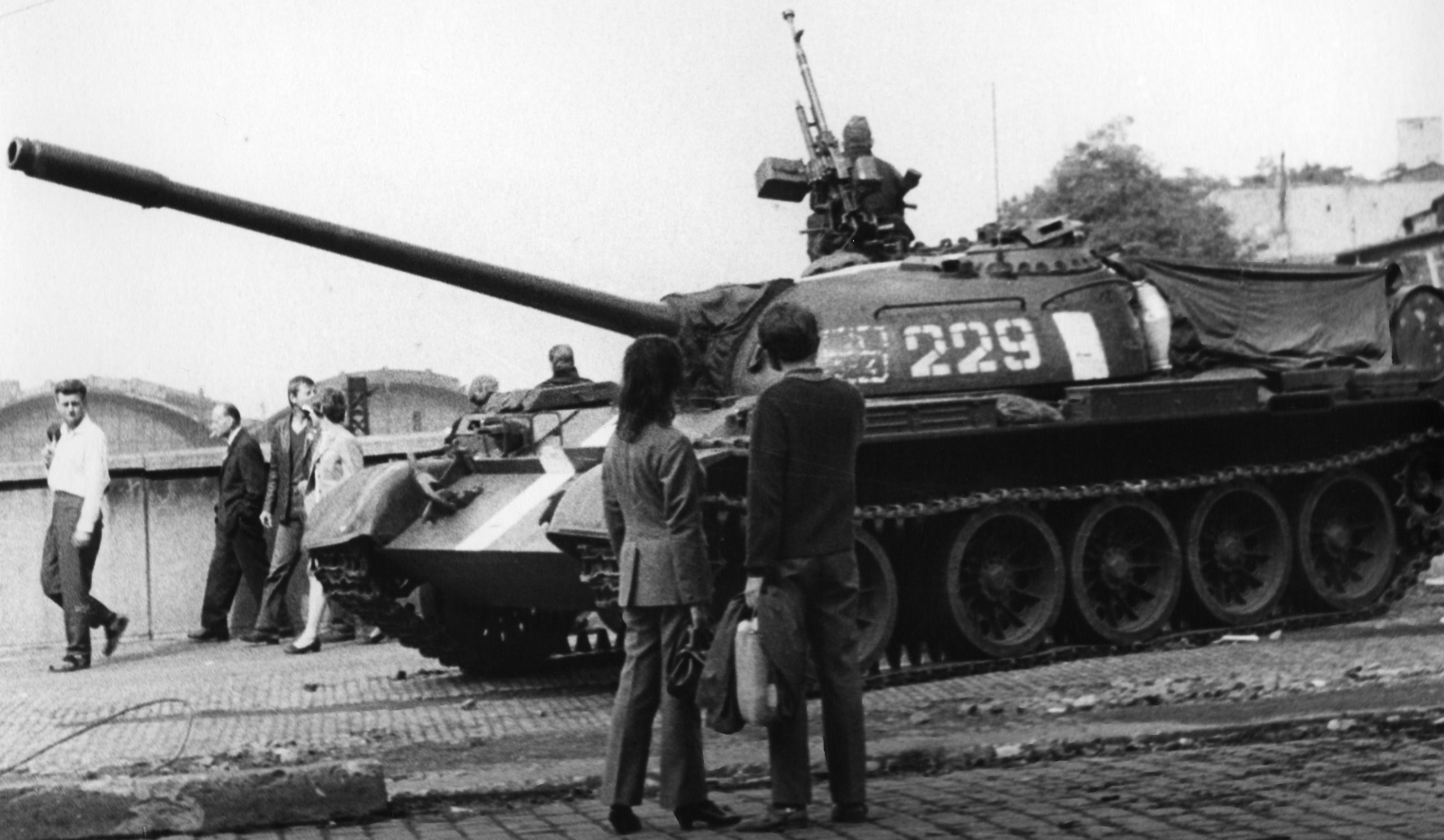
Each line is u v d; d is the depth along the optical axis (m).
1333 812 7.65
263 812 8.36
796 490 8.18
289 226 13.30
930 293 15.02
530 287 14.27
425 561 15.15
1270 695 11.42
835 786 8.16
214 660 18.33
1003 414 14.14
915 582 14.38
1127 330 15.47
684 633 8.25
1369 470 16.97
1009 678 13.75
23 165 12.07
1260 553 15.98
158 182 12.67
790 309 8.37
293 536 19.73
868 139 16.34
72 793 8.14
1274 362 16.05
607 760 8.28
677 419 14.23
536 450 15.45
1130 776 8.83
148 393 22.92
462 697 14.41
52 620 21.34
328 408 18.69
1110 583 15.15
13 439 22.94
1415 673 12.10
